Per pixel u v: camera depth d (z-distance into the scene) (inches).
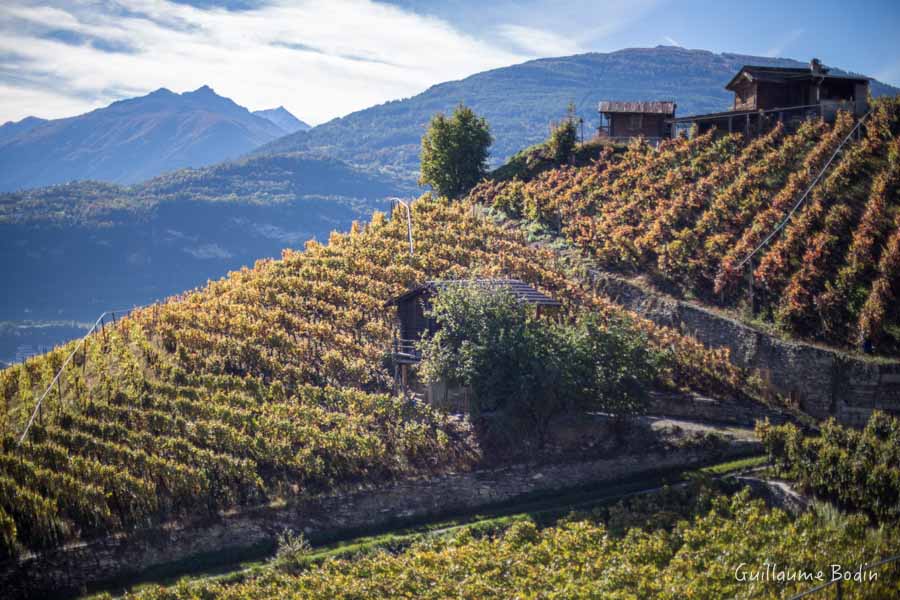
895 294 1722.4
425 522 1354.6
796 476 1358.3
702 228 2124.8
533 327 1608.0
